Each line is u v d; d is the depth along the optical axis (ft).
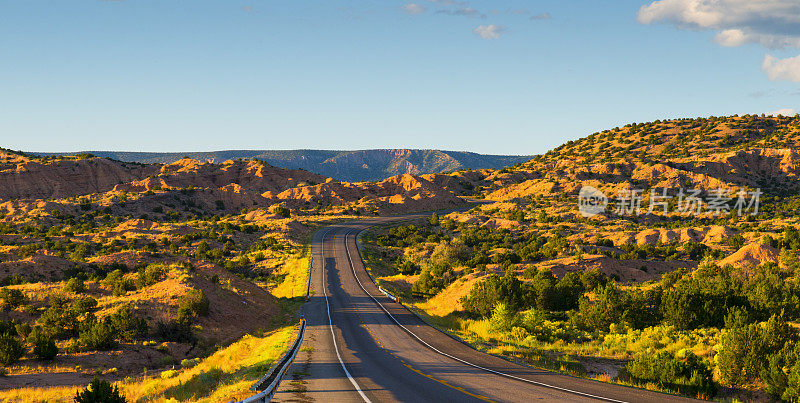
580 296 167.32
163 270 172.86
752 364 70.49
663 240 385.29
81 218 475.31
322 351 99.66
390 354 94.94
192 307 141.49
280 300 212.02
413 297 229.45
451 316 173.58
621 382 66.69
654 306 149.69
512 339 119.55
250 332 147.74
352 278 271.49
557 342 115.14
